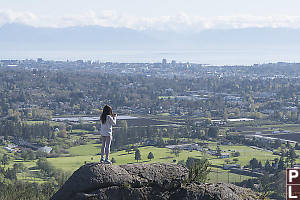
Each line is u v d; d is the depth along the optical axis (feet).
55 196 27.07
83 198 26.12
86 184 26.55
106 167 27.37
